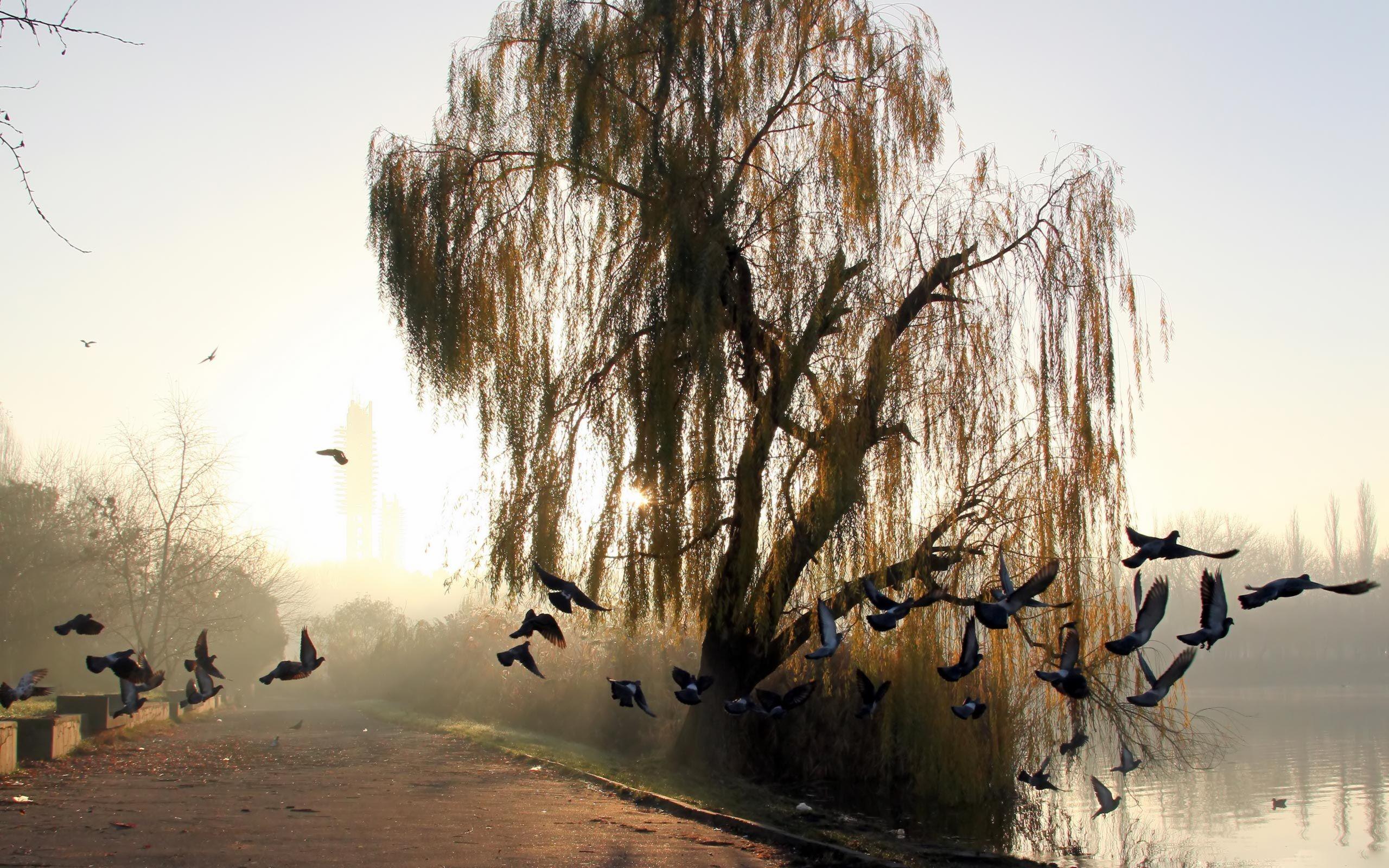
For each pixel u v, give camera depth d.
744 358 17.02
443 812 14.03
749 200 17.45
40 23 8.44
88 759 19.97
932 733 16.98
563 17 17.66
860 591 16.17
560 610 8.48
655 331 16.39
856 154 17.03
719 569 17.09
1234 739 32.25
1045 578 8.30
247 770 19.22
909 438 16.41
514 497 17.28
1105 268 17.03
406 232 17.56
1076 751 17.23
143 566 41.59
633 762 20.84
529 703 31.25
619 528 16.81
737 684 18.91
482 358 17.53
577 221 17.52
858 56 17.67
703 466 16.09
